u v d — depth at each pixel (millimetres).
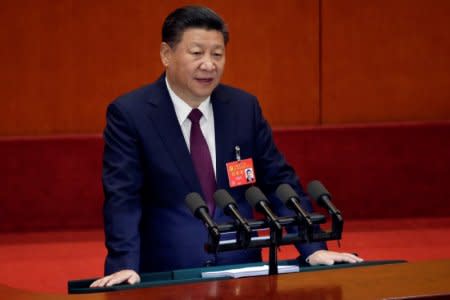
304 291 9891
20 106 24562
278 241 10367
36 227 24812
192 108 13070
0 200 24609
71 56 24453
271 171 13555
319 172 24922
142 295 9867
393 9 24891
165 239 12938
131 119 12938
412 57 25109
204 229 12914
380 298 9547
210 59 12336
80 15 24312
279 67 24859
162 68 24578
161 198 13008
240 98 13602
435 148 25078
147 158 12914
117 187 12680
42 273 21406
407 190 25219
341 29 24875
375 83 25156
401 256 22203
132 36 24422
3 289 10445
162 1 24328
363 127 24859
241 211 13219
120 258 12094
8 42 24312
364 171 25047
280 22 24703
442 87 25266
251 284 10188
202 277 11156
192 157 13070
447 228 24469
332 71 25031
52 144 24422
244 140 13352
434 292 9727
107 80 24578
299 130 24703
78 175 24672
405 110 25312
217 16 12391
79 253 22938
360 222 25094
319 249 12508
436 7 24953
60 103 24641
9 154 24391
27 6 24188
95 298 9852
